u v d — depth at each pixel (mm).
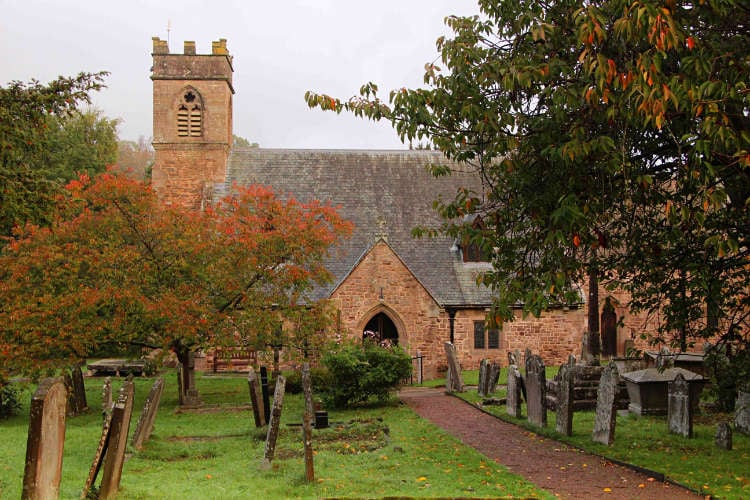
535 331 33969
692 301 14312
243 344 23031
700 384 19031
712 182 10500
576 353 34219
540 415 17422
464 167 39500
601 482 11859
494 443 15680
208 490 10703
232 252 22328
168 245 21969
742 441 15305
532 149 12352
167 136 37688
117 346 24453
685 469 12562
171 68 37688
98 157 53250
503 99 12555
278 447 14477
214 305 22797
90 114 53719
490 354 33594
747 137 9500
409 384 28703
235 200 24172
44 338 19594
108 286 20328
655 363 22203
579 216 10422
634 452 14133
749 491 10945
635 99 10609
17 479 11164
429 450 14547
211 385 28969
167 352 21984
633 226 14328
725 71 10375
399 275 31000
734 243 10125
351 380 21828
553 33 11445
